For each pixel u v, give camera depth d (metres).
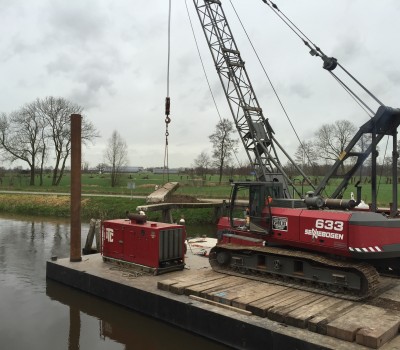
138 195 41.66
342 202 9.94
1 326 10.02
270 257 10.20
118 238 12.80
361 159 10.91
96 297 11.48
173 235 11.95
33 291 12.71
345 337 6.82
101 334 9.59
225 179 60.03
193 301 9.07
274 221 10.35
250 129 18.47
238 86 19.25
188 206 24.53
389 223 8.82
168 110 15.67
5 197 42.53
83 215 35.38
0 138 57.34
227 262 11.13
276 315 7.77
